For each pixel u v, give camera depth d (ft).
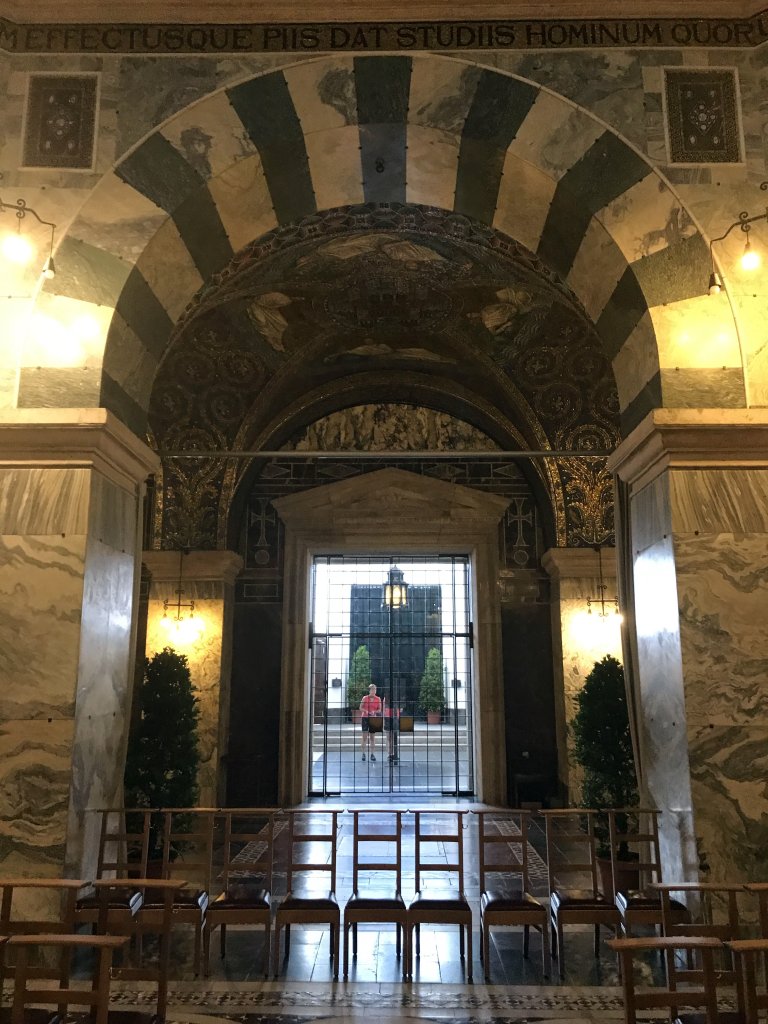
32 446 21.43
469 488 47.55
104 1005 12.59
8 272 22.75
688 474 21.48
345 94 23.98
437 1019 17.04
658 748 22.15
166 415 43.68
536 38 24.16
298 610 46.83
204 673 43.45
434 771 55.57
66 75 23.95
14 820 19.81
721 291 22.67
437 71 24.08
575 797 41.83
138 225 23.30
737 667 20.51
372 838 21.16
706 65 23.95
